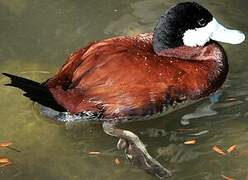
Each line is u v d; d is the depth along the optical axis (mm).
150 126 9203
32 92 8633
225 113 9500
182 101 9312
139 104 8852
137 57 8953
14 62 10547
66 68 8953
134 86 8734
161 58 9266
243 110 9547
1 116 9445
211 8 11953
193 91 9336
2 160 8664
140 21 11578
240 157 8664
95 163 8625
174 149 8859
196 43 9758
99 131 9141
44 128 9242
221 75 9836
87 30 11344
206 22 9750
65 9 11930
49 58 10656
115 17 11688
